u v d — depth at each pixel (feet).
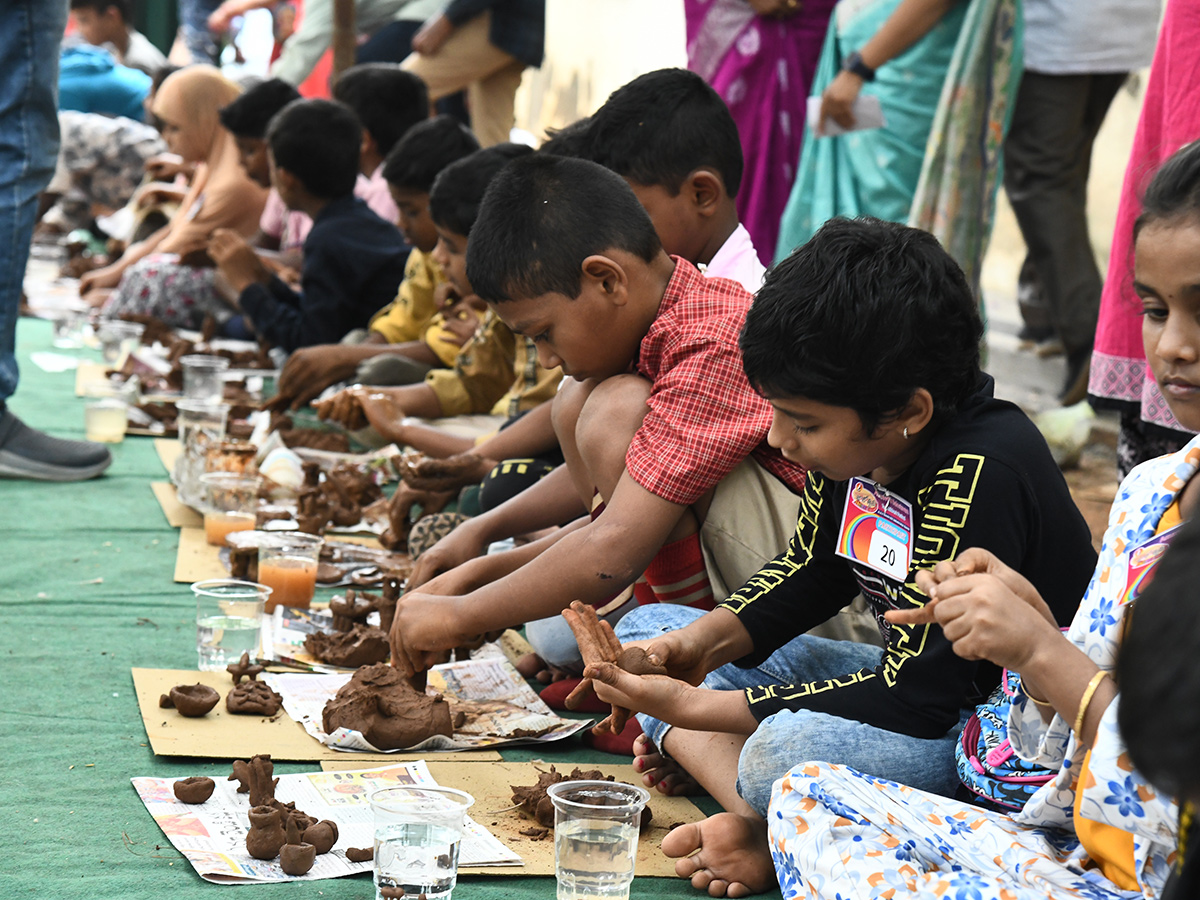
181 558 11.83
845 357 5.81
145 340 20.58
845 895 5.17
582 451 8.19
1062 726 5.31
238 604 9.03
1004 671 6.26
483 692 8.96
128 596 10.68
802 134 16.84
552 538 8.54
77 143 33.14
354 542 12.61
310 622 10.11
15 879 5.88
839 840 5.34
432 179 15.74
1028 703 5.57
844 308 5.81
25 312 25.55
